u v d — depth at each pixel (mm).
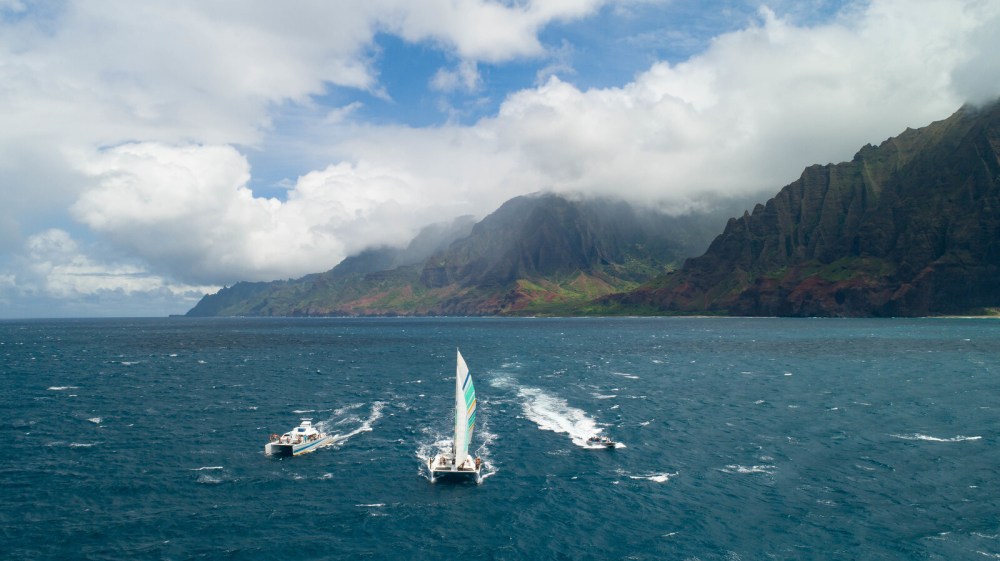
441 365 155125
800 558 39625
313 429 69312
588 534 44219
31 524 45969
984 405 86875
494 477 57344
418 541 43406
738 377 122562
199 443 69688
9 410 89562
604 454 64688
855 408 86125
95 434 73750
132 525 45875
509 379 123938
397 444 69688
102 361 168750
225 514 48188
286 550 41938
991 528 43188
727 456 62781
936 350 172375
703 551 41000
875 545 41094
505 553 41438
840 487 52406
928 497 49500
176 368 148875
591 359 166125
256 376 131750
